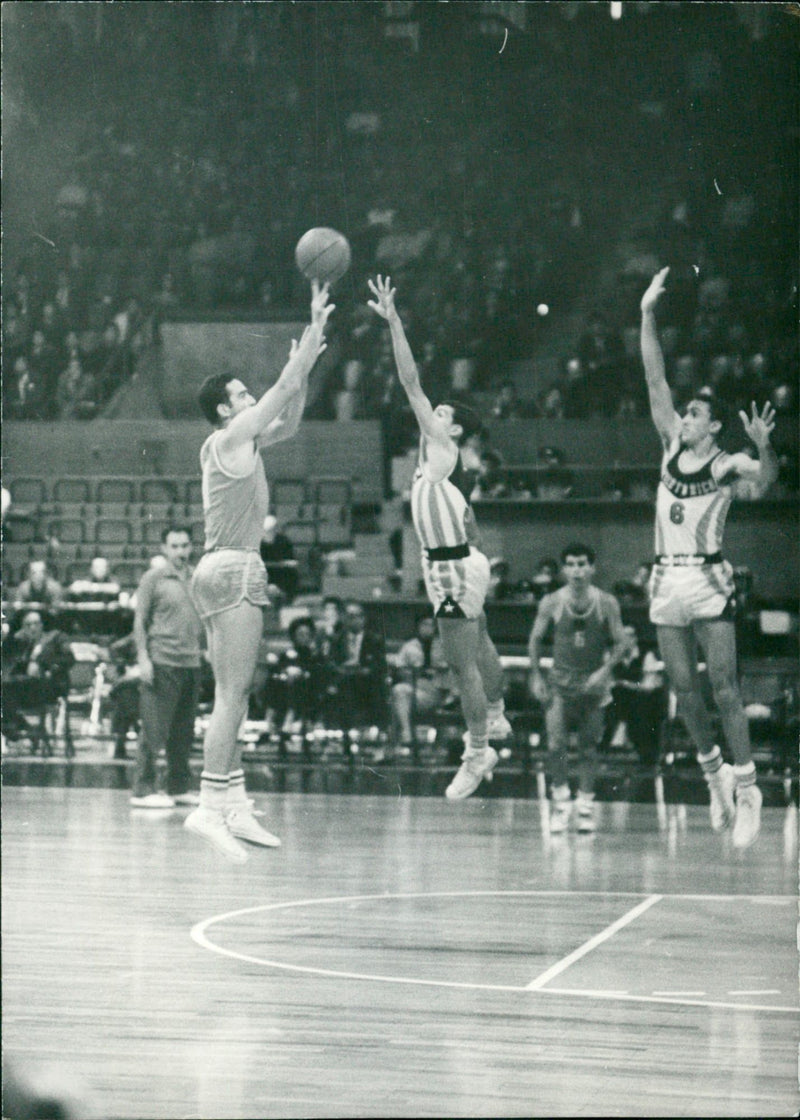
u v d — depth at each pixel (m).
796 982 4.23
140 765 8.12
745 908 5.44
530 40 14.08
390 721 9.84
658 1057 3.43
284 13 13.27
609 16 14.05
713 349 13.21
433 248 14.55
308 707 9.88
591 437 13.28
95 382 14.27
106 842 6.93
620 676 9.44
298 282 14.72
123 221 14.14
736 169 13.24
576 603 7.30
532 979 4.29
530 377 14.42
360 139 14.30
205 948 4.68
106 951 4.60
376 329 14.42
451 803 8.65
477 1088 3.20
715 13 12.97
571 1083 3.21
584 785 7.42
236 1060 3.40
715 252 13.61
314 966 4.43
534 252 14.66
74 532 13.34
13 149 12.30
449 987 4.16
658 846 7.01
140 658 7.97
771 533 10.66
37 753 10.30
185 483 13.58
